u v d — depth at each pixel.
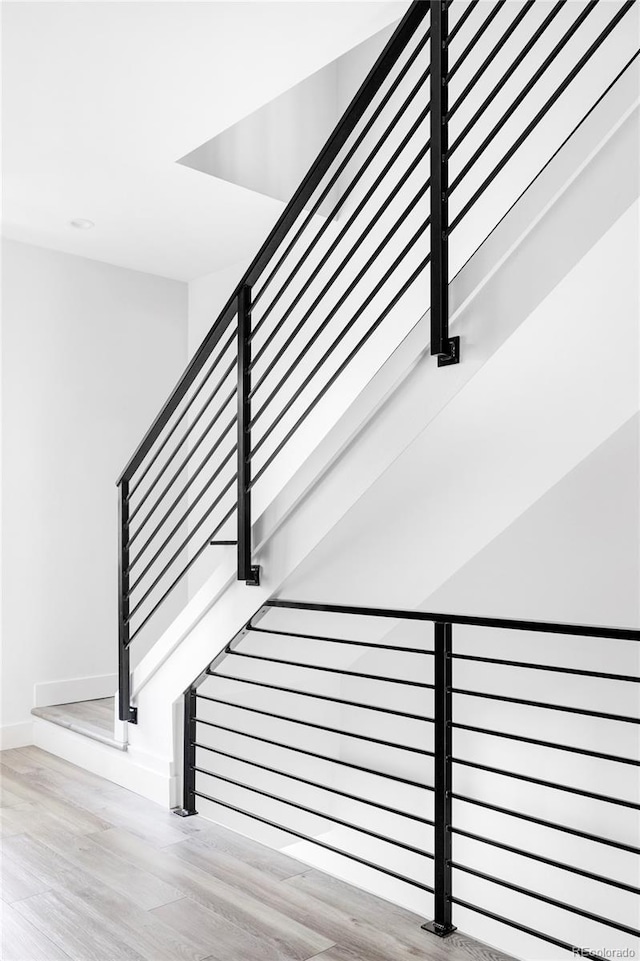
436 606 3.76
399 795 3.95
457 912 3.67
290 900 2.26
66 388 4.32
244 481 2.68
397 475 2.60
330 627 3.35
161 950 1.99
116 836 2.74
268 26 2.50
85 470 4.38
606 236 1.70
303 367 4.25
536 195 1.83
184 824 2.87
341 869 4.00
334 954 1.96
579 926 3.28
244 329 2.70
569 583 3.16
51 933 2.08
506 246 1.89
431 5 1.97
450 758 2.10
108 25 2.47
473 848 3.65
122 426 4.55
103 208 3.80
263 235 4.17
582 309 1.91
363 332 3.95
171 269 4.68
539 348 2.08
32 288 4.22
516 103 1.83
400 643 3.97
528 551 3.27
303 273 4.31
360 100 2.21
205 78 2.76
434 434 2.49
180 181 3.54
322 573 2.81
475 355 1.96
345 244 4.11
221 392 4.75
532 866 3.44
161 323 4.78
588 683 3.24
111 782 3.36
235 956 1.96
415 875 3.85
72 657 4.28
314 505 2.48
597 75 3.12
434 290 1.97
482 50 3.55
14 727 4.00
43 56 2.62
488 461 2.52
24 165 3.37
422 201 3.76
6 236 4.12
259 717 3.71
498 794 3.58
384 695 4.07
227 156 3.59
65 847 2.64
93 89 2.81
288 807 3.83
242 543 2.67
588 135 1.73
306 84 4.09
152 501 4.68
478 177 3.54
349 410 2.31
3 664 4.02
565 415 2.32
